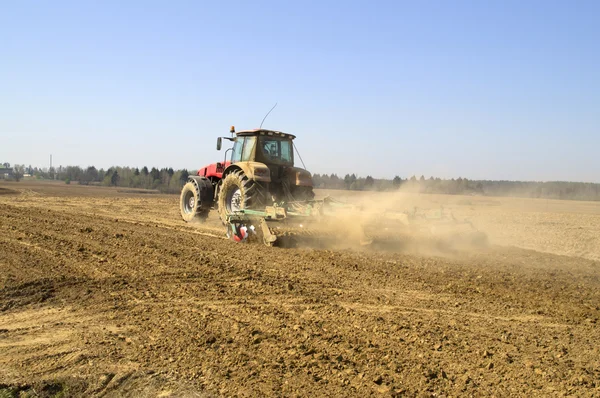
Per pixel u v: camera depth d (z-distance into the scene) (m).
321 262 9.06
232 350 4.84
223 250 10.09
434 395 3.97
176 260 8.98
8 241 10.54
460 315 6.09
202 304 6.38
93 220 15.36
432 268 8.86
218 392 4.01
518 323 5.83
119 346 4.98
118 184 70.19
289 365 4.50
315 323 5.65
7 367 4.53
